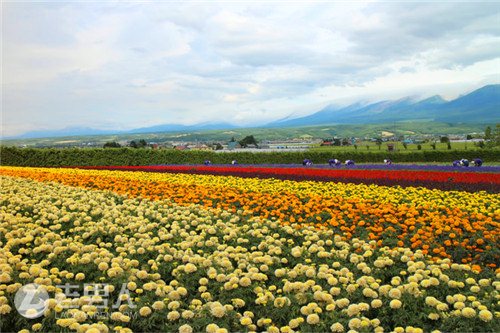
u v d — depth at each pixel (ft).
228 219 39.32
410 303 20.16
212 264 25.23
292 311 20.12
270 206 45.42
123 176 72.64
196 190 54.60
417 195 52.24
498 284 21.97
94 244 30.55
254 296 22.52
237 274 24.02
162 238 30.81
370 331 18.54
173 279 25.02
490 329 18.15
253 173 80.12
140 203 45.09
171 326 19.29
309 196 49.52
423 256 27.94
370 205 43.06
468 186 58.18
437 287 21.81
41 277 22.30
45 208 38.86
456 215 38.65
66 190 52.42
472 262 30.22
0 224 31.68
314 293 20.85
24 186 54.90
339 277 22.97
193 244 29.78
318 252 27.91
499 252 30.14
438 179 69.05
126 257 27.40
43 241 27.91
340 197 47.21
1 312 19.06
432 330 19.01
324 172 80.64
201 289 22.67
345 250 27.37
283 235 33.42
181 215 37.99
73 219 36.17
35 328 18.40
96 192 52.44
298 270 23.98
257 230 32.55
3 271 22.34
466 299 20.68
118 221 34.81
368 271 24.47
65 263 25.50
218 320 19.57
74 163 119.55
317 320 18.63
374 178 68.44
